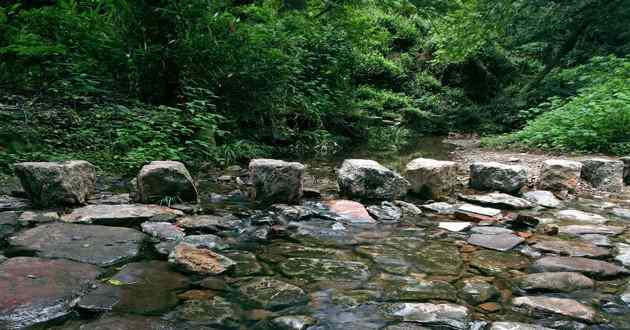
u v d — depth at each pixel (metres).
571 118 7.20
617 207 3.94
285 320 1.74
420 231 3.03
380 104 11.95
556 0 11.49
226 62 6.34
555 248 2.70
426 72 14.68
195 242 2.63
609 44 13.05
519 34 12.08
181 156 5.06
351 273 2.25
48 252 2.33
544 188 4.60
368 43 11.92
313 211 3.40
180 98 6.27
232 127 6.60
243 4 9.66
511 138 8.32
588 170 4.93
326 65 8.89
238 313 1.79
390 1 16.84
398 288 2.08
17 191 3.48
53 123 5.16
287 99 7.51
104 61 5.95
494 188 4.39
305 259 2.43
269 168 3.64
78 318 1.69
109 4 6.05
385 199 3.92
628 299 2.01
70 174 3.32
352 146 8.18
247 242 2.71
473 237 2.90
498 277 2.24
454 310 1.86
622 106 6.87
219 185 4.34
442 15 17.25
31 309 1.71
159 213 3.14
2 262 2.15
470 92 14.50
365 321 1.77
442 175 4.07
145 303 1.83
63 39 5.95
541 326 1.75
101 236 2.62
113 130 5.12
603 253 2.63
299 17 9.23
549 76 12.46
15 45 5.21
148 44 5.99
